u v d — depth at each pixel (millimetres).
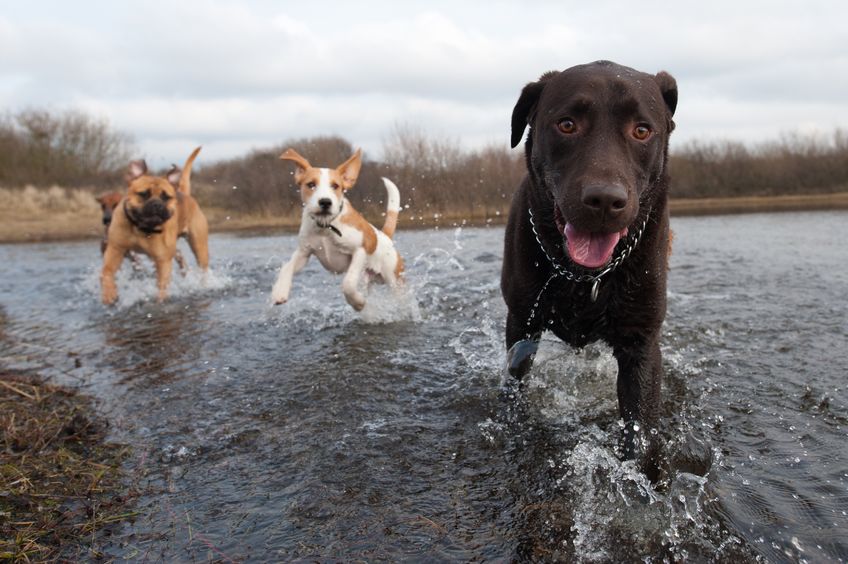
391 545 656
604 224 704
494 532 673
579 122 772
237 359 1320
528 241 882
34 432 956
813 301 1599
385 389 1103
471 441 891
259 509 735
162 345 1454
